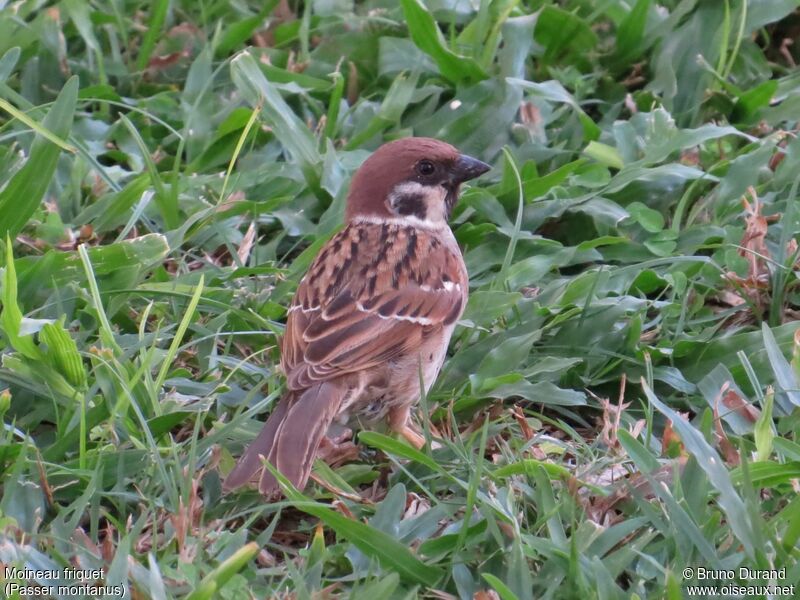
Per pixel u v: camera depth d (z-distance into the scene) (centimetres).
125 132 1283
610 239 1148
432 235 1047
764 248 1120
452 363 1052
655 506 852
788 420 969
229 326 1067
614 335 1066
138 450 885
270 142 1298
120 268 1051
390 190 1066
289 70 1370
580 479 891
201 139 1294
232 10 1442
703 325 1111
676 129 1234
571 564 776
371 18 1390
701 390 1008
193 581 773
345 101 1345
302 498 830
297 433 880
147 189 1167
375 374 966
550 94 1288
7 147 1244
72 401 916
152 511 842
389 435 1003
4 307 903
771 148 1213
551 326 1063
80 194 1199
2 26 1323
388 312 969
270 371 1016
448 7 1410
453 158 1076
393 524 845
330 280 984
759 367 1023
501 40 1407
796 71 1382
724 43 1323
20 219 1086
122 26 1380
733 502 784
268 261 1154
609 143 1300
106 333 940
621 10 1409
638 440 916
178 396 959
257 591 793
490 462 948
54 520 830
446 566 816
